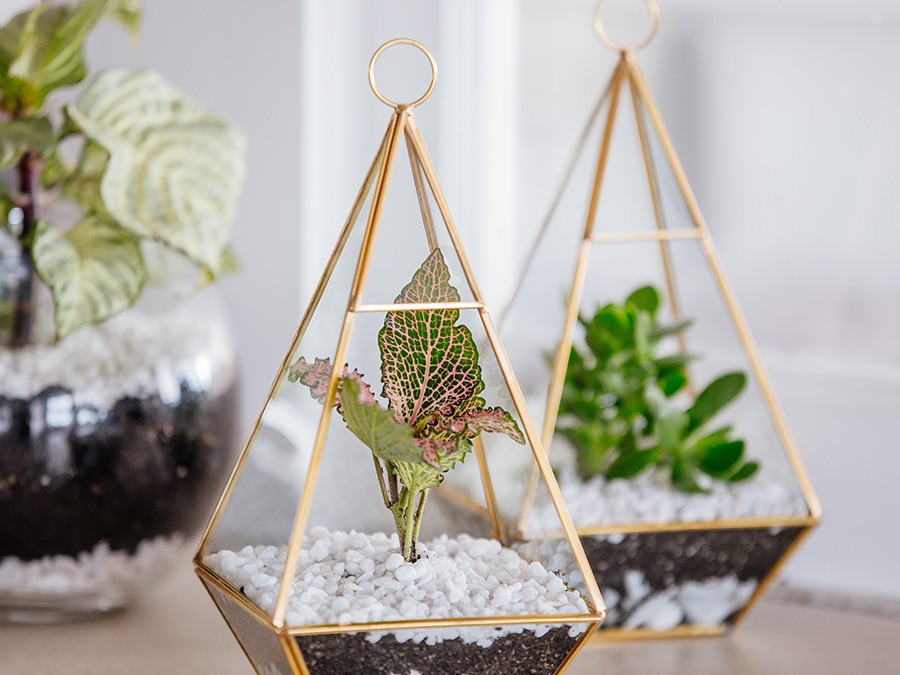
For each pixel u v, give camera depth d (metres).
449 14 1.06
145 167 0.82
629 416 0.87
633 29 1.04
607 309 0.88
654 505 0.82
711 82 1.02
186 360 0.83
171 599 0.89
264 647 0.69
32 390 0.79
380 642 0.67
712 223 1.03
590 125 0.88
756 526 0.81
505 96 1.08
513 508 0.73
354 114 1.11
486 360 0.71
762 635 0.86
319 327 0.71
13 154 0.77
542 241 0.91
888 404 0.96
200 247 0.82
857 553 0.98
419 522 0.71
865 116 0.97
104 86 0.83
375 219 0.69
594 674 0.79
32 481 0.79
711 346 0.92
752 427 0.87
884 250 0.97
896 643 0.85
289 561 0.67
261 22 1.09
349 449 0.73
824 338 0.99
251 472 0.72
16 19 0.81
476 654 0.68
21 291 0.80
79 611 0.84
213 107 1.12
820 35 0.97
